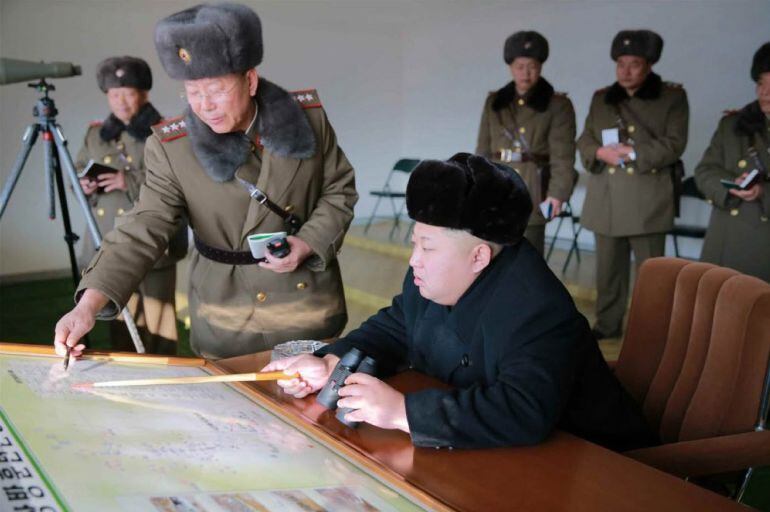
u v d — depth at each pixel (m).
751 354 1.27
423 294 1.19
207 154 1.66
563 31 6.02
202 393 1.16
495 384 1.08
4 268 5.16
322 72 6.97
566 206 5.60
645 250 3.69
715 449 1.20
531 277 1.15
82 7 5.27
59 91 5.23
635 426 1.31
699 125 5.23
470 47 6.85
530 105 3.85
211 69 1.49
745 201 3.22
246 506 0.74
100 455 0.82
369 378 1.09
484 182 1.07
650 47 3.54
